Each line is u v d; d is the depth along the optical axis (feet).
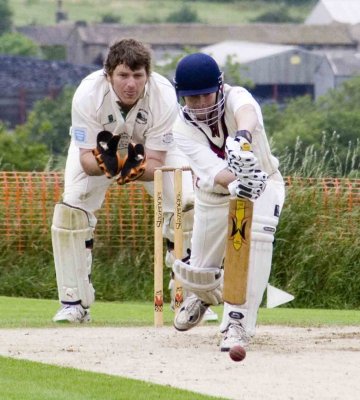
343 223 174.91
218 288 100.83
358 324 119.34
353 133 437.17
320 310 149.07
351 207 175.94
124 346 99.76
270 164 96.68
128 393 77.61
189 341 103.30
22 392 78.13
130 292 174.81
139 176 117.70
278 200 96.89
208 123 94.94
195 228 98.63
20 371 85.30
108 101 118.73
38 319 126.93
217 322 123.24
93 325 118.93
